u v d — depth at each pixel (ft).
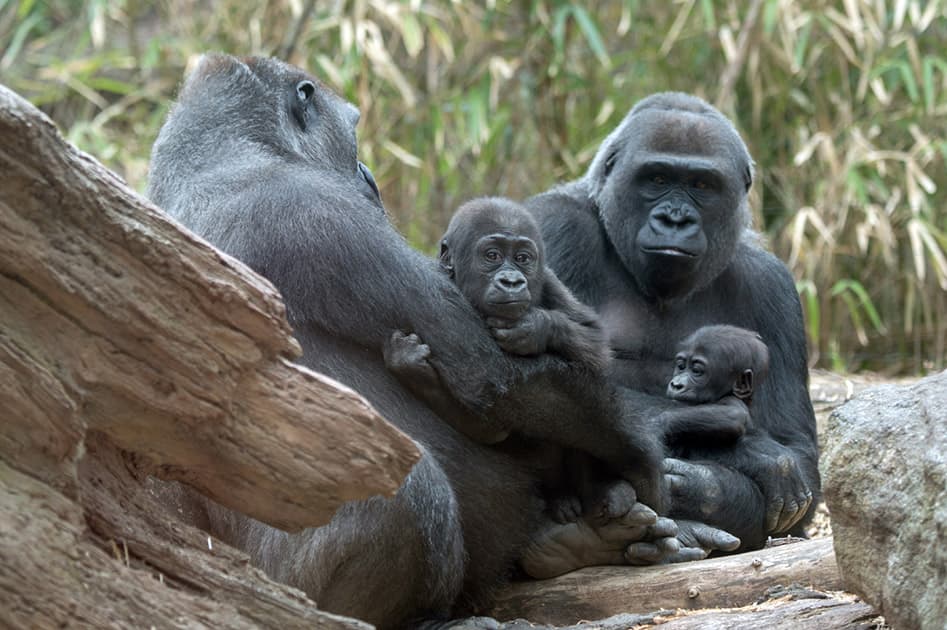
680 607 31.50
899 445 24.72
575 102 82.99
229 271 21.98
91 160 21.03
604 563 33.83
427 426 31.30
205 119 33.99
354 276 30.42
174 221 21.67
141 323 21.52
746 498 37.40
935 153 74.13
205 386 22.09
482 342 30.76
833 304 76.69
